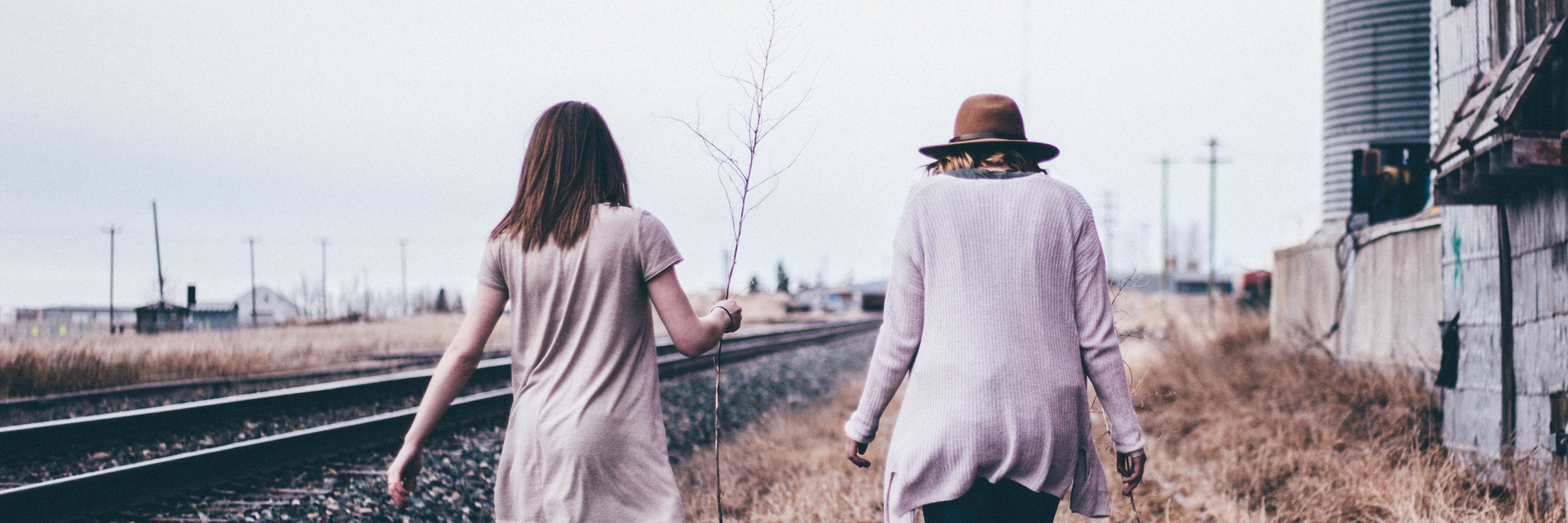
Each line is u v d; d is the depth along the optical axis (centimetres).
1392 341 738
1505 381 498
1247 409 704
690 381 1111
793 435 763
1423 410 628
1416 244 703
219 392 1084
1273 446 596
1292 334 943
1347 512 474
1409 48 1380
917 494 212
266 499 510
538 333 209
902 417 220
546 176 211
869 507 514
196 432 715
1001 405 204
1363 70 1411
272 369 1416
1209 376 865
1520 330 488
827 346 2152
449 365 208
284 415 813
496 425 774
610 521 201
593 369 205
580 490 199
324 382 1227
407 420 719
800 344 2211
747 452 684
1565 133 400
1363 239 812
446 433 706
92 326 2300
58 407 930
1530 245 474
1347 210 1422
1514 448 486
